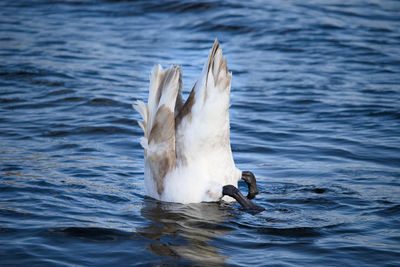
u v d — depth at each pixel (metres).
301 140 13.74
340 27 25.95
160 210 9.58
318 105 16.50
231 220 9.12
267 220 9.11
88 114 15.55
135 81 19.02
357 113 15.71
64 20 27.97
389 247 7.90
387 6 29.94
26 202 9.52
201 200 10.02
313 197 10.18
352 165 11.99
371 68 20.38
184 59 21.67
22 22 27.36
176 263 7.40
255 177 11.19
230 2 29.58
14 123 14.66
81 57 21.84
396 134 13.98
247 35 24.98
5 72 19.33
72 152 12.66
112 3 30.94
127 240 8.16
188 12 28.66
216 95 9.48
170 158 10.02
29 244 7.86
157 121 9.95
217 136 9.77
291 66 20.80
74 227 8.52
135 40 24.59
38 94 17.30
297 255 7.68
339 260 7.52
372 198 10.02
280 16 27.41
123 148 13.09
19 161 11.81
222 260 7.52
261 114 15.81
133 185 10.86
